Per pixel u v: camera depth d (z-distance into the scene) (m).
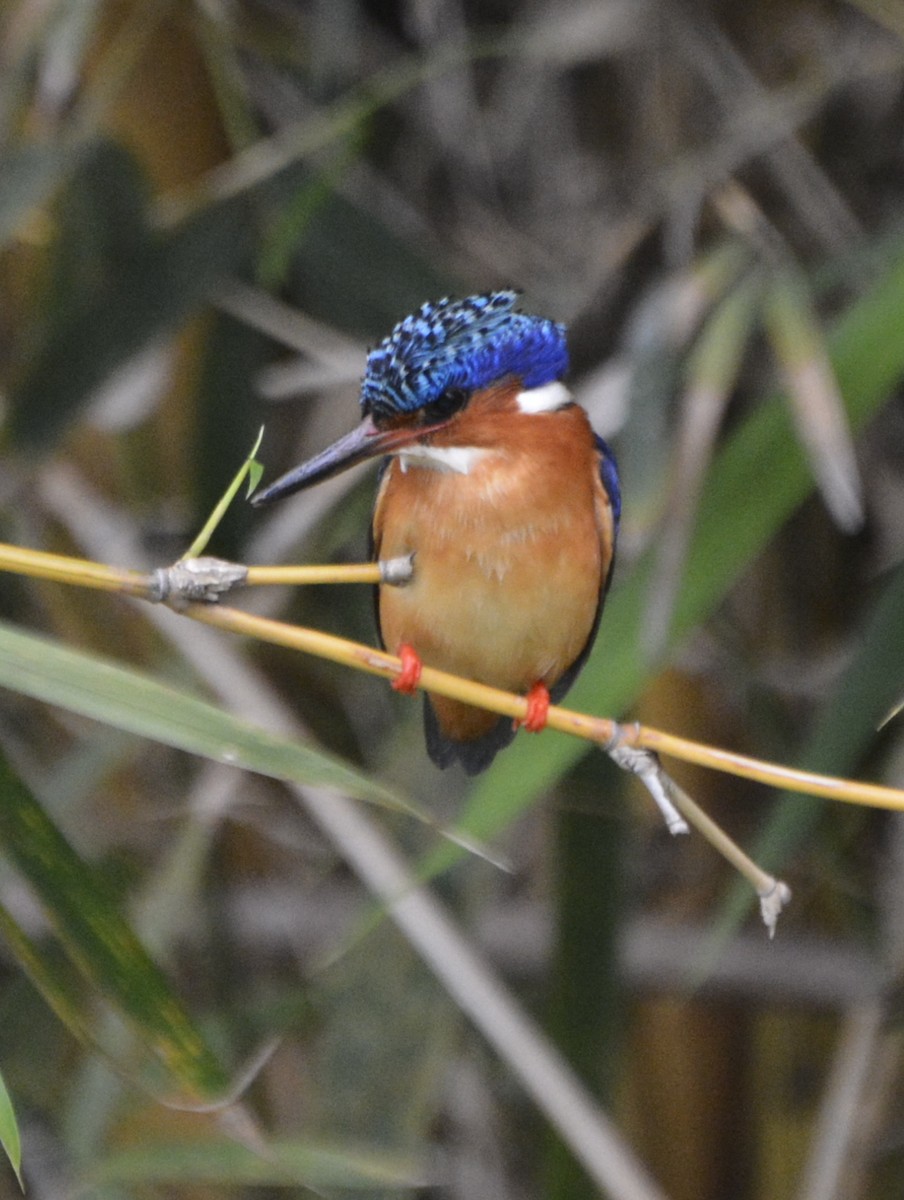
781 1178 9.76
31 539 9.04
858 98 10.19
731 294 7.11
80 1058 8.05
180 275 8.37
